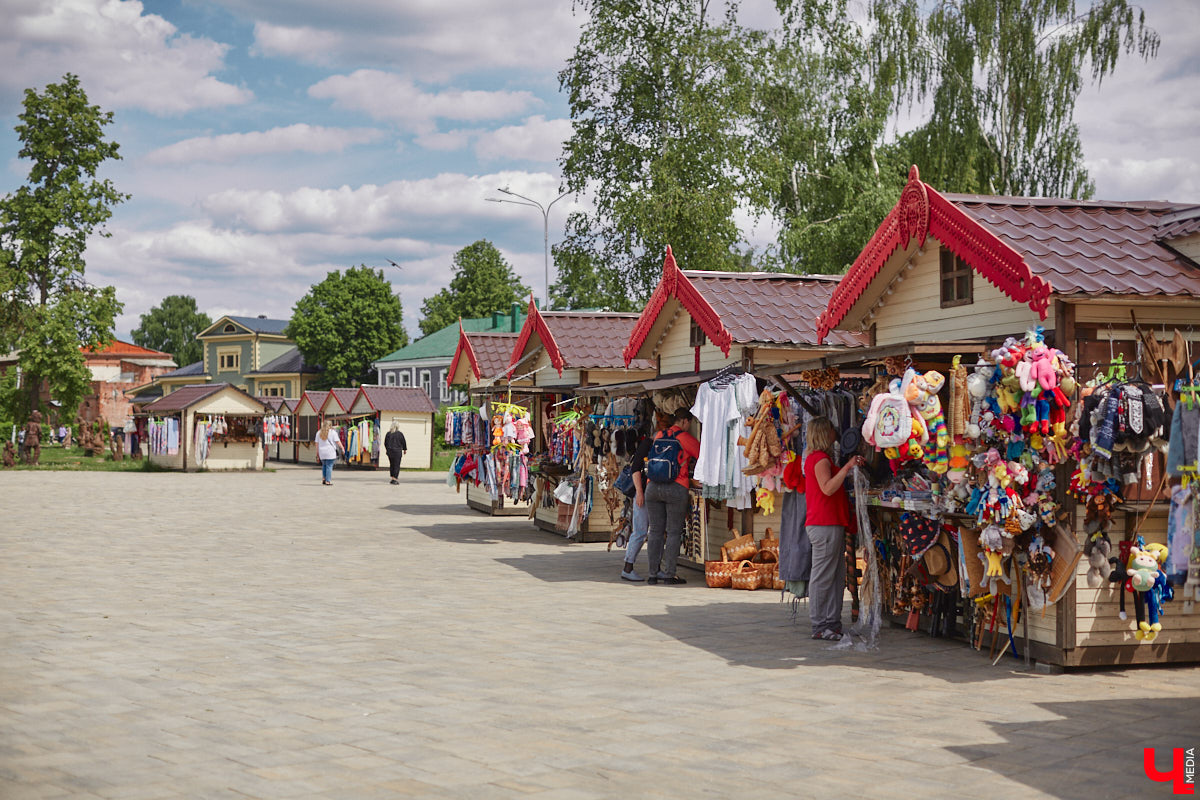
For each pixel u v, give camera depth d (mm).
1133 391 7605
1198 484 6992
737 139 34375
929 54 33562
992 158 33188
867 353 8594
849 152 36188
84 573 12922
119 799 4785
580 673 7641
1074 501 7820
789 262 35312
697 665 7980
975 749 5699
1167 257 8891
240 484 34219
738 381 11914
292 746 5691
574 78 35375
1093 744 5816
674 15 35312
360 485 34500
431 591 11828
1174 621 8070
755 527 12977
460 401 25219
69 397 46750
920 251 10438
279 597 11258
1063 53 31703
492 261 90000
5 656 8086
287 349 87250
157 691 6988
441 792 4910
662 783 5066
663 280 15773
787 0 35656
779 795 4898
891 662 8195
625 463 15406
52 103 45781
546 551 16109
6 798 4777
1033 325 8047
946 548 8797
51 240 46219
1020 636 8242
